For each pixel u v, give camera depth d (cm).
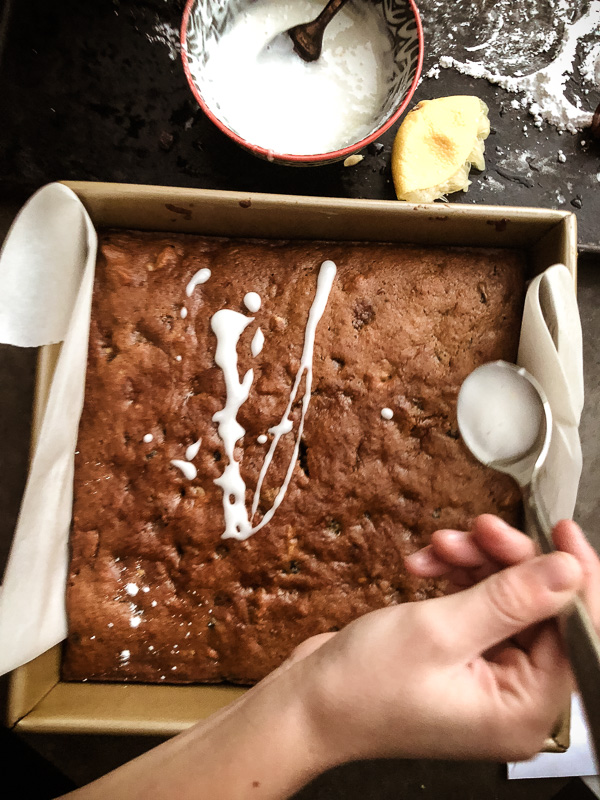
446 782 34
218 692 29
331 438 29
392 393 29
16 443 35
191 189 27
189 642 29
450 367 29
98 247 29
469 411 28
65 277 27
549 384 26
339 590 29
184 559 29
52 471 28
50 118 32
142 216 28
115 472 29
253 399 29
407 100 27
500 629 17
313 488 29
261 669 29
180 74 32
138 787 18
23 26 32
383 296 29
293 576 29
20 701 26
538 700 18
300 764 18
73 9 32
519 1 32
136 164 32
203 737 18
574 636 17
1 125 32
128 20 32
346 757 19
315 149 29
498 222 27
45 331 27
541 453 26
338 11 29
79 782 33
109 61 32
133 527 29
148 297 29
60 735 34
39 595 27
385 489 29
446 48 32
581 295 34
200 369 29
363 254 30
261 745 18
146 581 29
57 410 27
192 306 29
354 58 29
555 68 32
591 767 33
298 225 29
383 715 18
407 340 29
